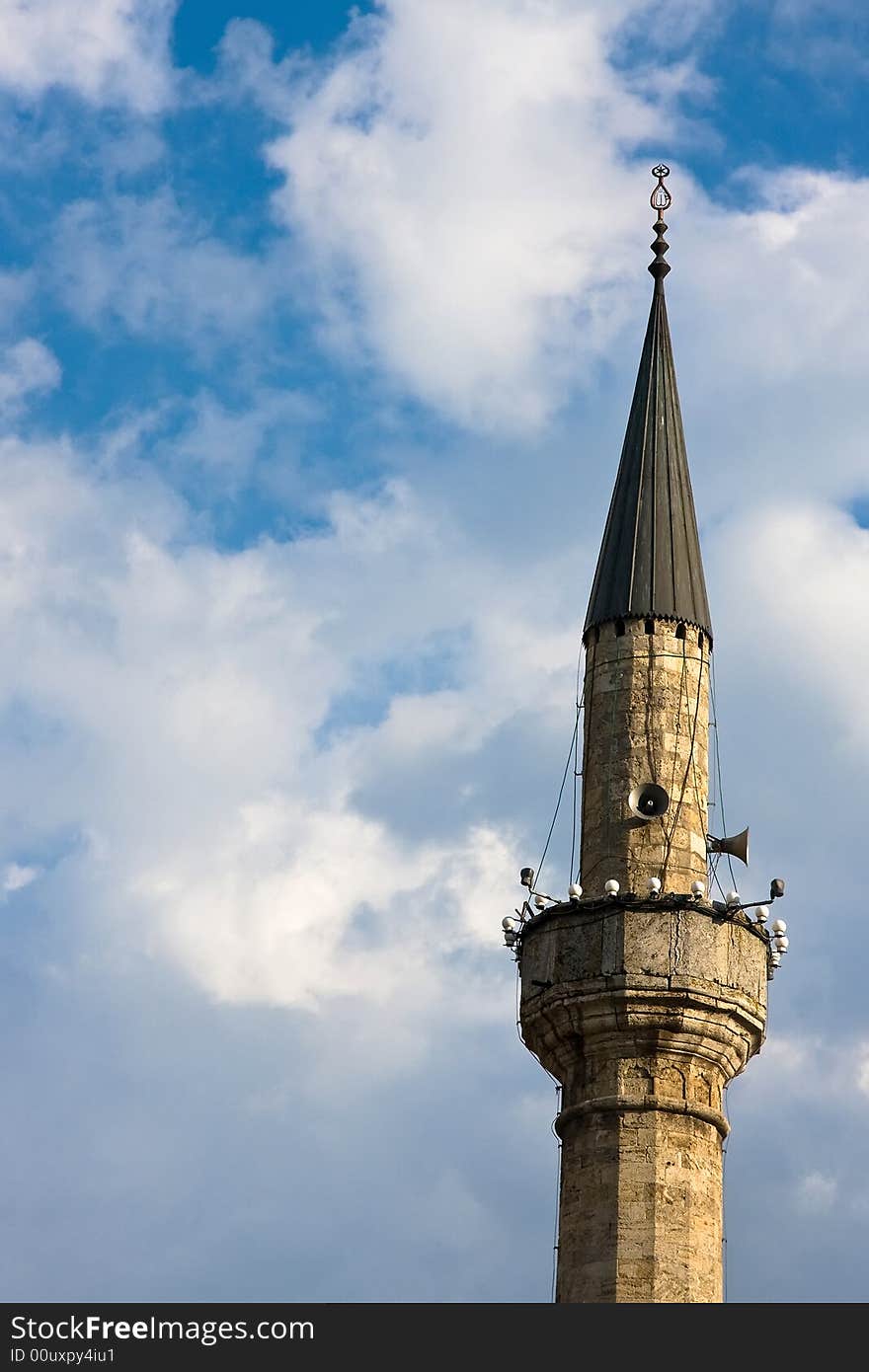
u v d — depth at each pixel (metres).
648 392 105.25
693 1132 90.06
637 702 97.56
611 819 95.88
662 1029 90.56
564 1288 88.00
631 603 99.38
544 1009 91.94
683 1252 87.56
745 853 95.50
